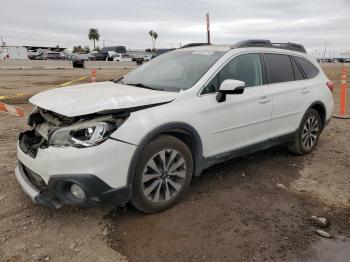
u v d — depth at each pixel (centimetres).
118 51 6606
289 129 563
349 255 342
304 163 580
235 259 330
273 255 338
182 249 342
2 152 584
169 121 387
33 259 322
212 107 432
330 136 754
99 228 372
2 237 352
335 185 495
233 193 459
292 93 553
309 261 332
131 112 369
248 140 494
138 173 371
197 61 479
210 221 390
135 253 335
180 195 419
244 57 498
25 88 1502
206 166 448
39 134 390
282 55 566
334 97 1411
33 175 374
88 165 338
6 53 5741
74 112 343
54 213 397
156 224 381
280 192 468
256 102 491
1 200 421
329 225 393
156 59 548
